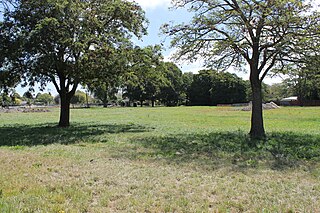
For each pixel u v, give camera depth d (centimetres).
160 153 936
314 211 459
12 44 1443
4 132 1678
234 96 7969
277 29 1220
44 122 2530
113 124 2173
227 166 755
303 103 7125
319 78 1462
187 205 482
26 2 1545
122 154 923
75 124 2202
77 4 1609
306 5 1165
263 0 1174
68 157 877
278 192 548
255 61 1376
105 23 1819
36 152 976
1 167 739
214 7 1355
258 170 713
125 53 1722
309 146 1052
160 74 2022
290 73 1507
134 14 1889
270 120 2516
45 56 1470
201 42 1403
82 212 456
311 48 1230
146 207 474
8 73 1672
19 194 530
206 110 4762
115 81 1970
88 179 631
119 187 576
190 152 953
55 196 517
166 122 2341
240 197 522
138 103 9444
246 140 1217
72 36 1537
